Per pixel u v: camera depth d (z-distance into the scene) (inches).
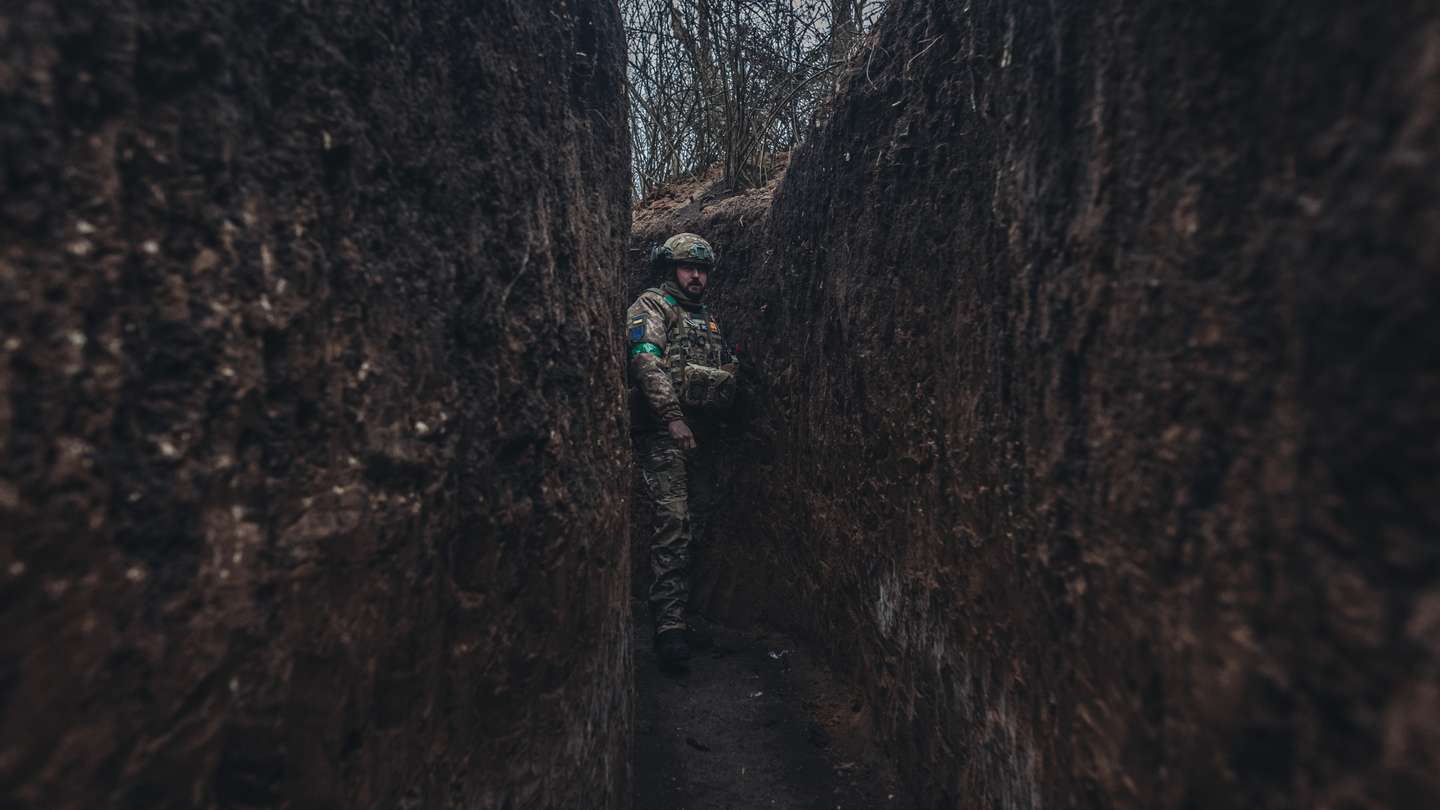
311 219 30.5
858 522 92.0
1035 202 45.3
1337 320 22.3
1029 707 48.0
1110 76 36.9
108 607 20.8
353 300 32.7
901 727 79.2
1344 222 22.4
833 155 99.1
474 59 44.2
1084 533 38.6
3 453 18.2
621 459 71.9
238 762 25.5
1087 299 38.4
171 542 23.1
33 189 19.4
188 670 23.3
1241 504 26.5
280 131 29.5
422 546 36.8
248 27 28.1
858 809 79.2
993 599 54.7
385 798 33.6
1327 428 22.5
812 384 108.0
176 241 24.1
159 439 22.9
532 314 49.9
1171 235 31.6
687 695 107.4
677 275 126.3
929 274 69.2
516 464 47.4
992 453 54.1
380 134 35.4
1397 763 19.3
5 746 17.8
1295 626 23.5
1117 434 35.3
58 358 19.8
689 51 173.9
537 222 51.2
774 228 126.0
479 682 42.6
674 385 120.7
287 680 27.6
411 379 36.7
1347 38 23.1
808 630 113.3
